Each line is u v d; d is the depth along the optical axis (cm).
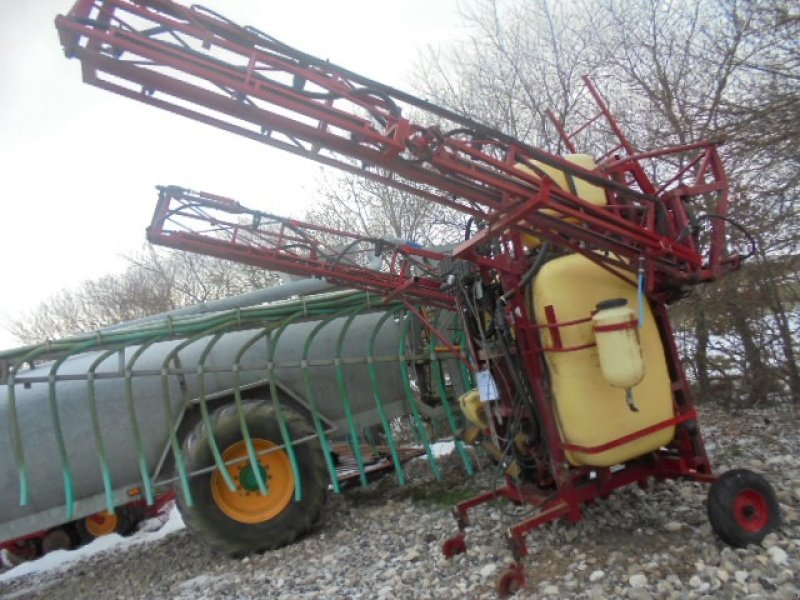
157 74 296
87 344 525
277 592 451
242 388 596
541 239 376
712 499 354
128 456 562
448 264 446
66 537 687
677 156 767
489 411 415
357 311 598
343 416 638
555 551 398
